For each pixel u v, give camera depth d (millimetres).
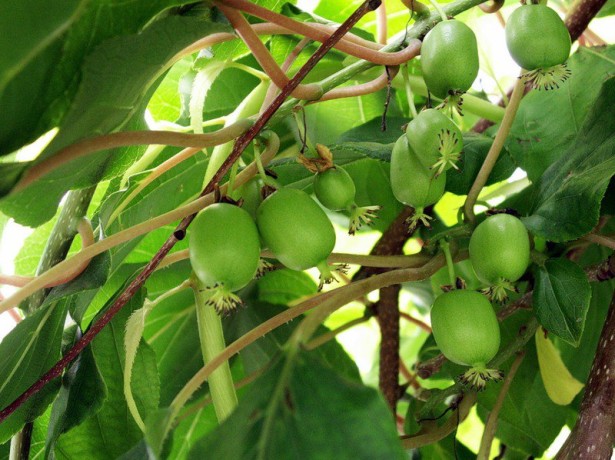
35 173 221
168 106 446
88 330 287
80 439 352
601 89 331
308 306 276
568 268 306
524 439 444
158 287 455
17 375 328
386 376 427
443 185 292
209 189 268
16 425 331
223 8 256
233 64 330
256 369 450
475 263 300
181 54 283
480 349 276
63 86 230
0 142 225
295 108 291
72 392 330
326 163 290
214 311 311
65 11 208
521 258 294
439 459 412
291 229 259
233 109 452
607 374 309
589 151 326
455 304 279
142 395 347
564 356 450
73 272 296
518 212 345
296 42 393
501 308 393
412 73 416
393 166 292
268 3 373
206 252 249
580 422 306
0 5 195
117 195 333
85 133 242
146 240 438
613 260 343
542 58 285
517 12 288
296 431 205
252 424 212
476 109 410
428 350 449
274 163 351
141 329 298
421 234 440
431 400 368
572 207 315
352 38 303
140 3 238
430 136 276
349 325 430
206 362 307
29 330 322
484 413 458
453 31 277
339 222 532
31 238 433
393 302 432
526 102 387
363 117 456
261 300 469
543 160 367
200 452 214
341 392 207
